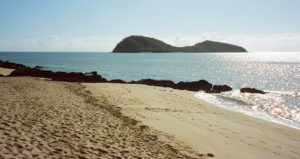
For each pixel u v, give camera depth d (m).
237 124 15.35
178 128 12.70
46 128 9.29
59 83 26.62
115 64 101.31
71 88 23.08
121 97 20.27
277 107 23.70
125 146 8.88
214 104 23.77
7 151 6.41
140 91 25.31
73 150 7.53
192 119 15.16
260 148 11.13
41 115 11.23
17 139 7.51
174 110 17.39
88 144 8.36
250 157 9.84
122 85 29.23
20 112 11.23
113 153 7.97
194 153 9.37
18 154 6.38
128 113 14.63
